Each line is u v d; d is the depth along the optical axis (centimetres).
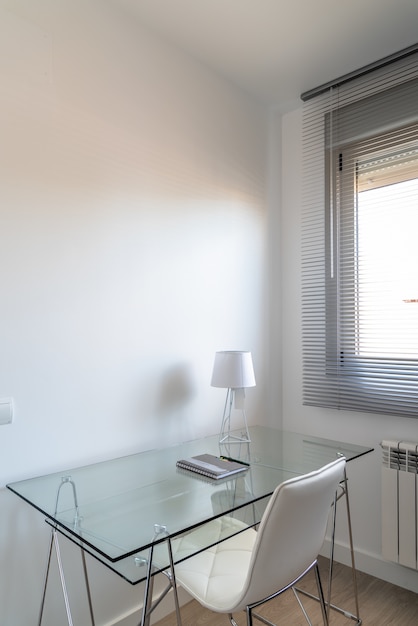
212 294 231
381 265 231
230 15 193
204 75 230
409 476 208
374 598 210
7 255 155
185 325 216
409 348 217
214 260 232
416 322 216
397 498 212
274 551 123
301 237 268
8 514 154
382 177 232
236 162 248
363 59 226
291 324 272
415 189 218
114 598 182
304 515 128
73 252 173
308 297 262
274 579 127
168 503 140
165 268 208
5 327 154
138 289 196
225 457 186
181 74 218
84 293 176
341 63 229
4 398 154
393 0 183
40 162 164
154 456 188
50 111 167
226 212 240
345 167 246
